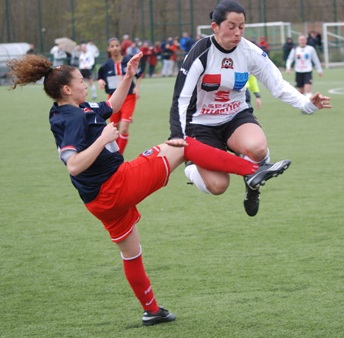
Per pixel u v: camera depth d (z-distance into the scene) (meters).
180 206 11.17
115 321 6.53
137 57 6.61
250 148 6.74
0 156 16.98
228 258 8.25
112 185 6.02
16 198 12.21
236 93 6.95
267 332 6.08
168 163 6.23
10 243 9.35
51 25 55.62
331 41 54.12
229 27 6.51
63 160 5.84
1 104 31.88
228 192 12.09
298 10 57.12
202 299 6.96
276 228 9.52
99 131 6.02
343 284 7.19
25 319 6.64
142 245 8.97
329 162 14.44
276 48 53.97
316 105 6.79
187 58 6.69
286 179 12.88
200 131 7.04
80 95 6.11
